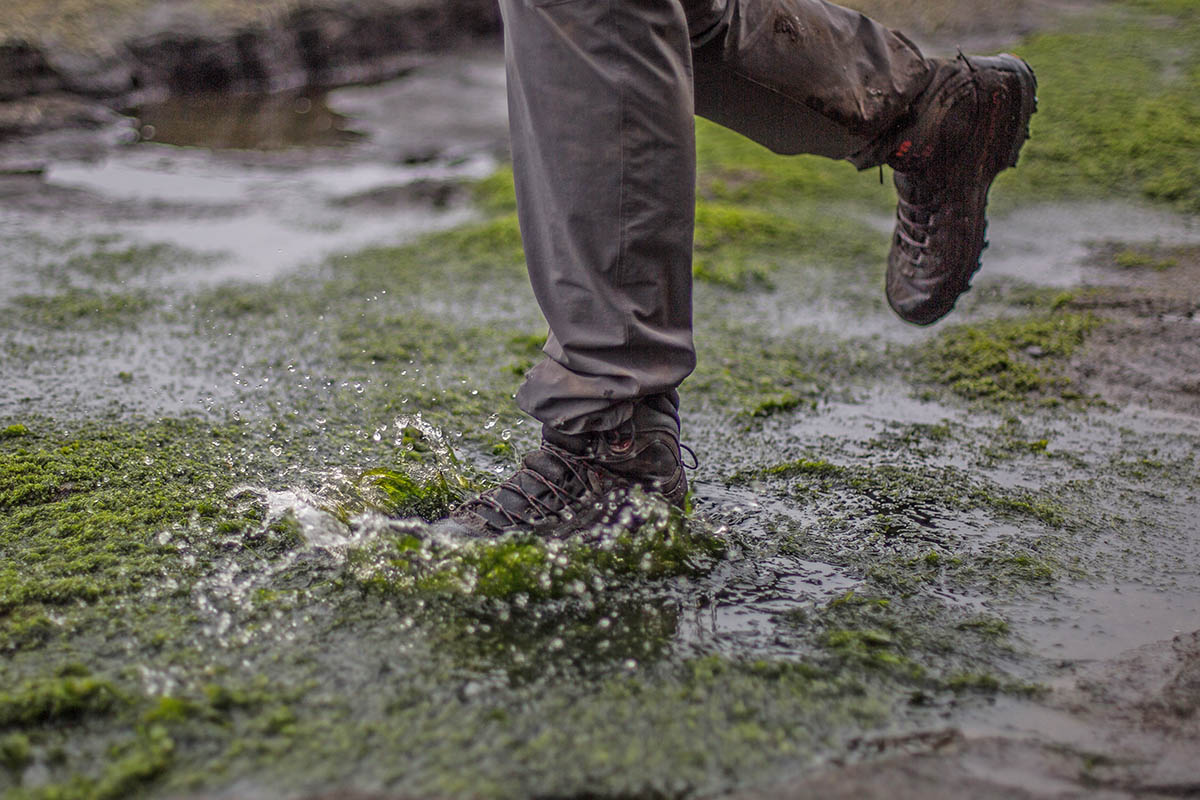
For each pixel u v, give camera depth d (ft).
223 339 8.58
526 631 4.31
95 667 4.01
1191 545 5.25
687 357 4.63
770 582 4.83
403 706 3.79
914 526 5.47
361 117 18.24
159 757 3.46
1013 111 5.81
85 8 18.80
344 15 21.27
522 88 4.33
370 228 12.35
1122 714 3.85
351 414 7.01
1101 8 21.48
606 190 4.27
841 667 4.12
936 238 6.08
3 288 9.81
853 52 5.32
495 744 3.58
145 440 6.45
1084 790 3.43
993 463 6.34
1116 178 12.89
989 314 9.16
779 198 13.12
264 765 3.45
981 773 3.50
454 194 13.76
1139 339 8.34
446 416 6.99
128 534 5.14
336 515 5.09
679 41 4.32
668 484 4.97
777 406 7.30
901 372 8.08
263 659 4.08
